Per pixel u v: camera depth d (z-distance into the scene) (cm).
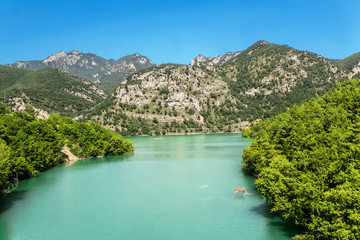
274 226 4456
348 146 3919
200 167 10000
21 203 6006
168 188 7069
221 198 6088
